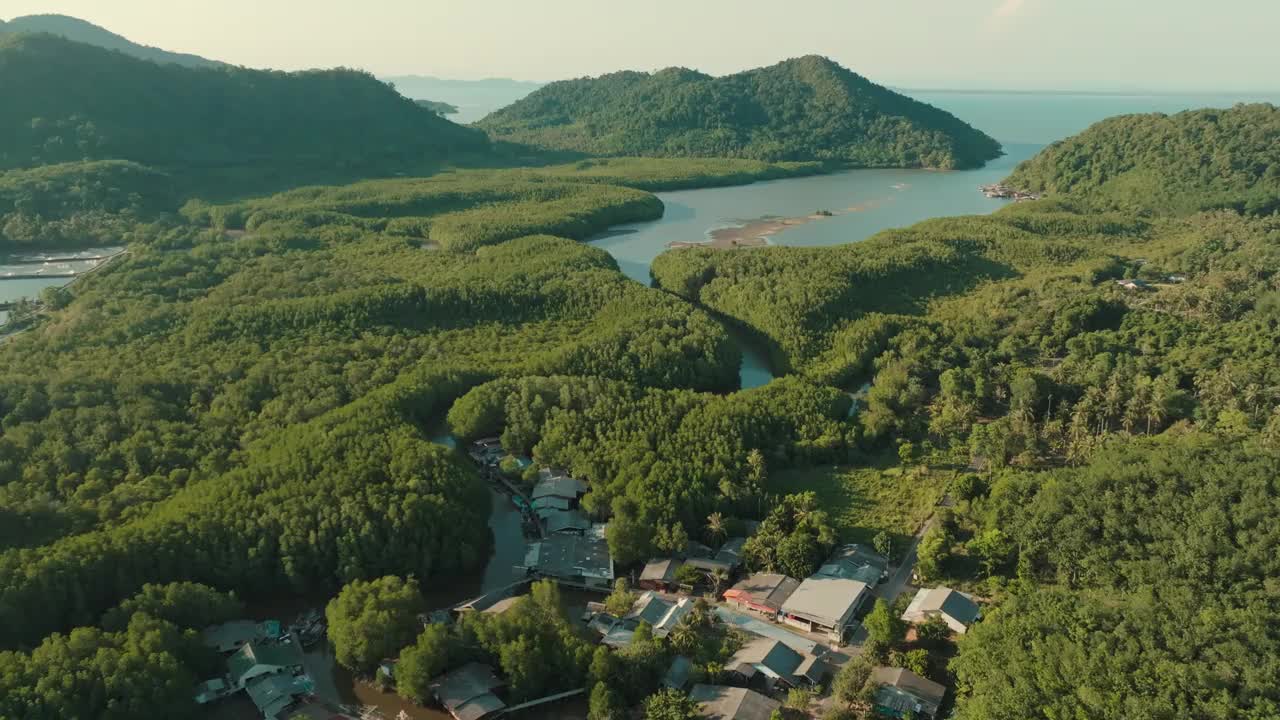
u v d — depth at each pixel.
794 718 112.00
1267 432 169.75
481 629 122.50
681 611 131.75
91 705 106.31
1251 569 125.81
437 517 146.38
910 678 116.06
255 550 138.12
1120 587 130.75
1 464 162.75
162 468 168.12
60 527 145.50
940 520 156.75
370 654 121.56
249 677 119.94
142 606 123.81
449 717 115.69
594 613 135.00
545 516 161.88
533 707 116.75
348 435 170.50
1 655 112.19
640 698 116.19
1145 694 103.12
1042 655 111.75
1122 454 160.88
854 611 133.50
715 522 151.25
